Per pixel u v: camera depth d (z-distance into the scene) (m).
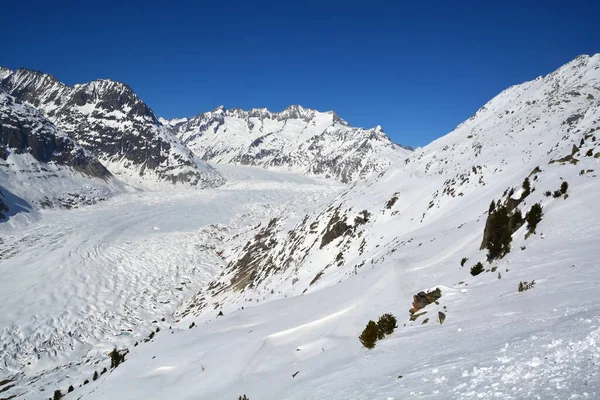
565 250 13.69
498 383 5.94
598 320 7.03
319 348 17.11
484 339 8.66
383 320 13.70
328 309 22.67
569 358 5.96
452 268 20.80
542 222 17.06
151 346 30.62
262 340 21.09
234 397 15.24
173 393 19.28
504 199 26.56
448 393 6.24
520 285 11.65
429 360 8.57
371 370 9.75
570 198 17.19
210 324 32.38
